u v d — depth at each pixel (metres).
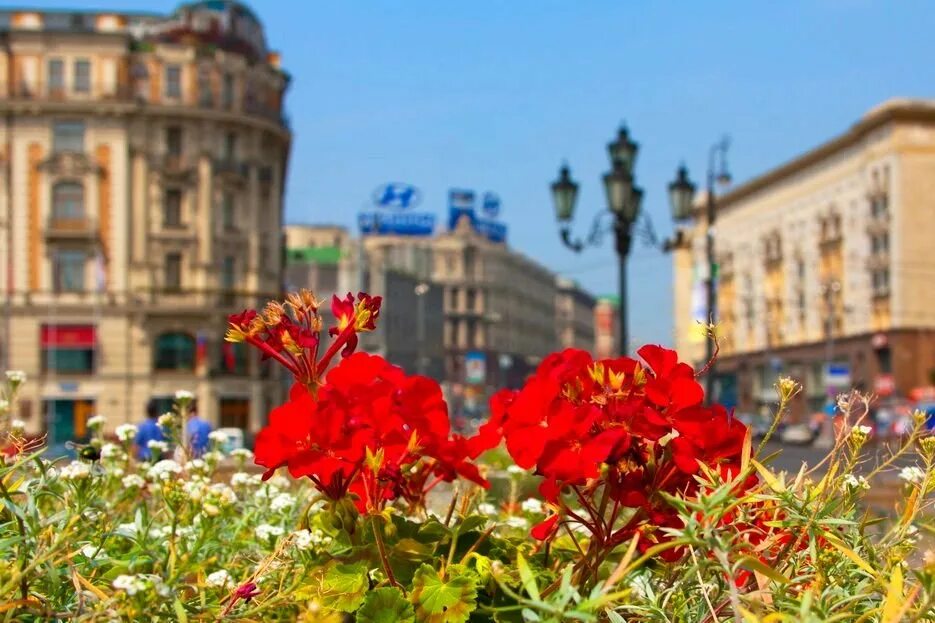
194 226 43.97
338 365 2.01
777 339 64.25
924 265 51.12
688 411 1.85
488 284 115.06
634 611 1.92
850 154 55.91
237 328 2.01
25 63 42.38
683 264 77.12
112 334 42.88
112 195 42.91
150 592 1.58
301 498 3.33
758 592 1.68
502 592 1.86
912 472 2.08
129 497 2.83
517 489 3.78
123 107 42.66
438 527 2.04
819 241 59.12
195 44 44.22
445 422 2.00
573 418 1.80
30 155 42.28
